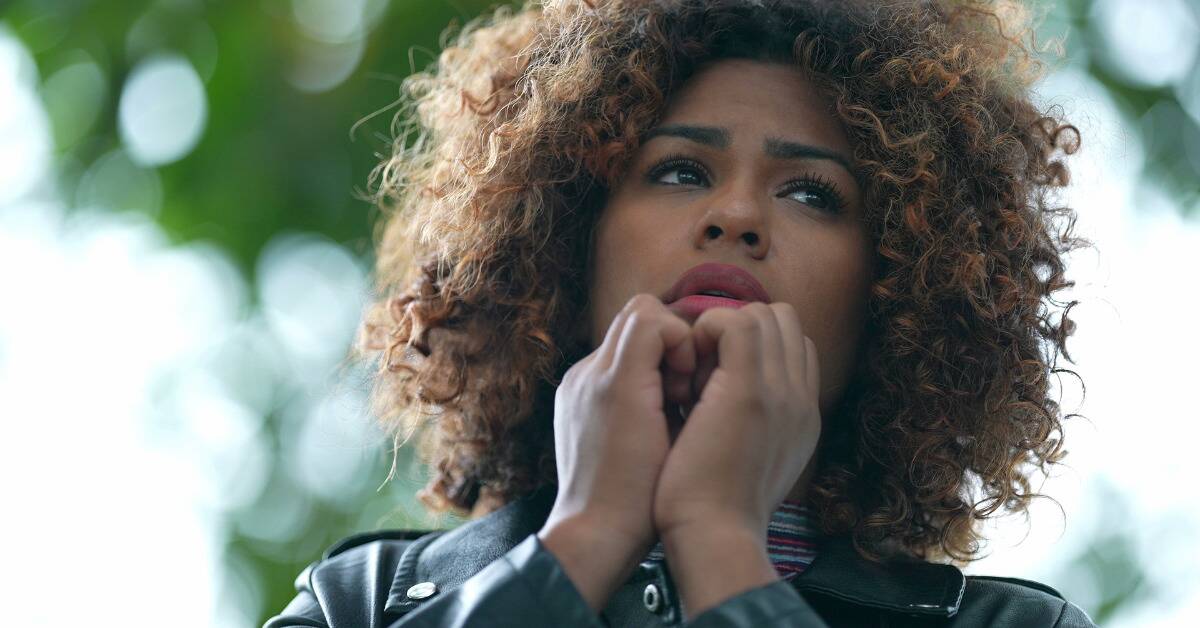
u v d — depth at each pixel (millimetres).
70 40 3945
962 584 2123
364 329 2744
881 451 2326
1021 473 2430
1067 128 2559
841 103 2254
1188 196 3828
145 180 3918
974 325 2342
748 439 1851
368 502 3812
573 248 2406
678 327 1904
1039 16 3299
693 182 2223
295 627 2131
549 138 2402
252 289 3893
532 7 2727
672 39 2281
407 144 3744
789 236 2182
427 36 3859
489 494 2539
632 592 2078
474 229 2445
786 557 2189
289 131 3869
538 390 2453
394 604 2119
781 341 1922
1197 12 3902
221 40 3922
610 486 1844
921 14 2445
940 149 2352
